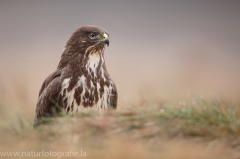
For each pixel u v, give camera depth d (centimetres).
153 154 840
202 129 912
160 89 1812
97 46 1141
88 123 952
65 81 1107
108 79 1140
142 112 980
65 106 1105
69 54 1151
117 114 982
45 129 952
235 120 930
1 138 943
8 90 1859
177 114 939
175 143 887
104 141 897
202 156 844
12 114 1408
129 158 831
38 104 1138
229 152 866
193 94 1499
